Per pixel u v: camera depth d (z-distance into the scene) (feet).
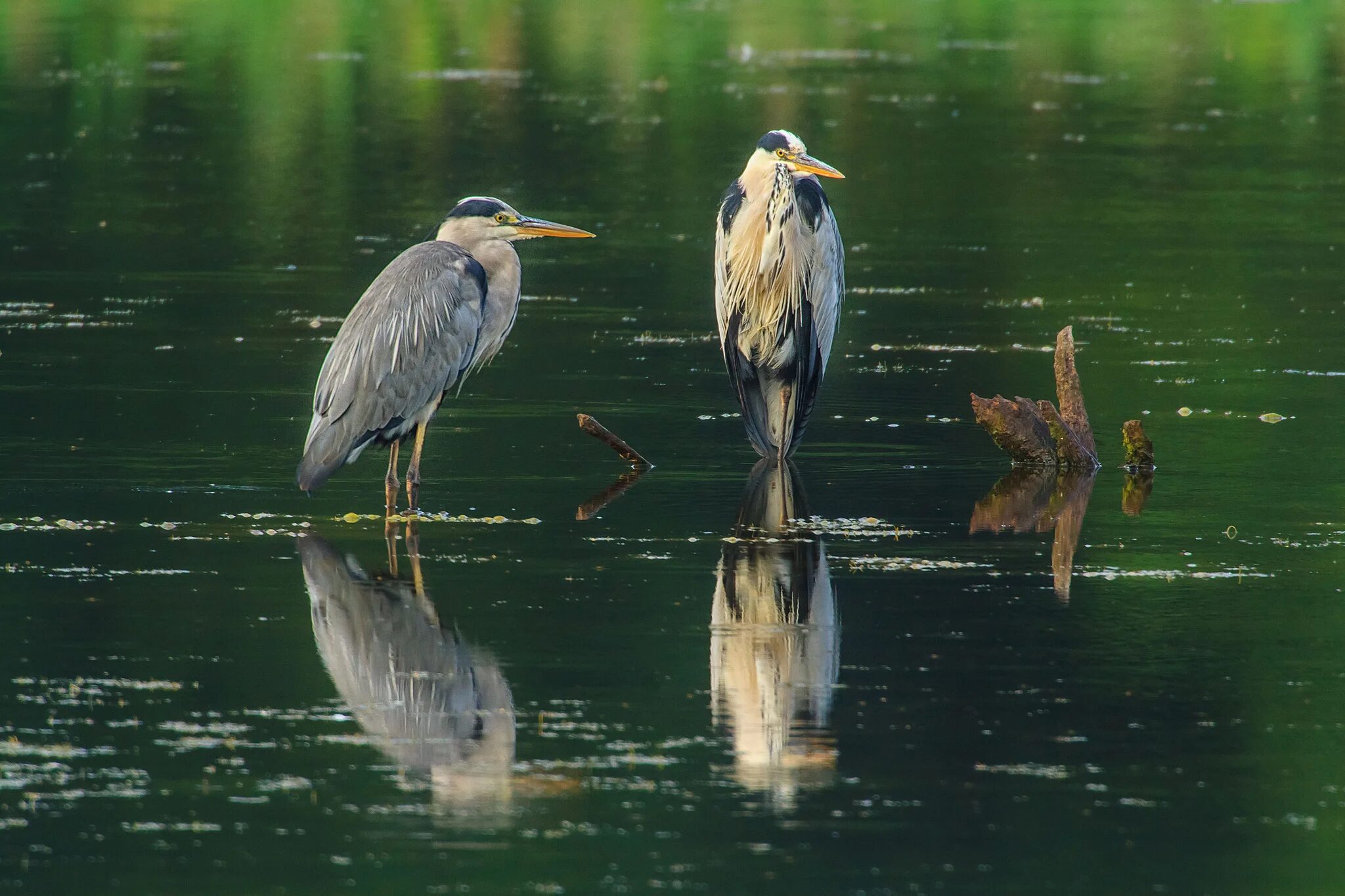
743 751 26.76
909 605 33.76
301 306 66.13
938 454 47.19
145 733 27.02
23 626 31.65
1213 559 36.99
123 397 52.08
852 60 137.59
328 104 117.60
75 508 40.14
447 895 22.41
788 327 46.60
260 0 162.81
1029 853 23.71
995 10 167.32
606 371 57.26
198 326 62.44
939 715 28.14
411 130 108.47
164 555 36.40
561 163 98.43
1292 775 26.08
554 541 38.17
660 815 24.71
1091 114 115.55
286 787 25.35
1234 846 23.91
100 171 94.94
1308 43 145.69
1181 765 26.35
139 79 125.29
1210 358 58.85
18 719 27.43
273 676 29.48
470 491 42.86
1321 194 91.20
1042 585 34.99
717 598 34.04
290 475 43.83
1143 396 53.78
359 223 82.84
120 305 65.87
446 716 27.94
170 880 22.68
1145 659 30.63
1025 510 41.27
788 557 37.04
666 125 110.11
